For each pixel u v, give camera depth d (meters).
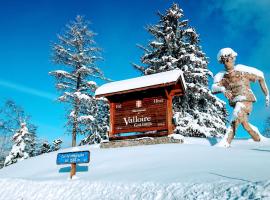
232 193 6.58
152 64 29.67
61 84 28.88
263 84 14.06
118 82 18.72
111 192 8.86
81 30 31.19
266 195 6.04
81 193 9.55
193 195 7.07
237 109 13.73
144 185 8.45
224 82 14.45
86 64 30.91
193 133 26.34
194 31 29.25
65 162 11.64
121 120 18.02
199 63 27.70
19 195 11.11
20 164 16.94
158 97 17.20
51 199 10.00
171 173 9.10
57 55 29.78
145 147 14.90
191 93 27.42
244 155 10.29
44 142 37.72
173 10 29.81
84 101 29.03
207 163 9.72
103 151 15.83
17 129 34.53
